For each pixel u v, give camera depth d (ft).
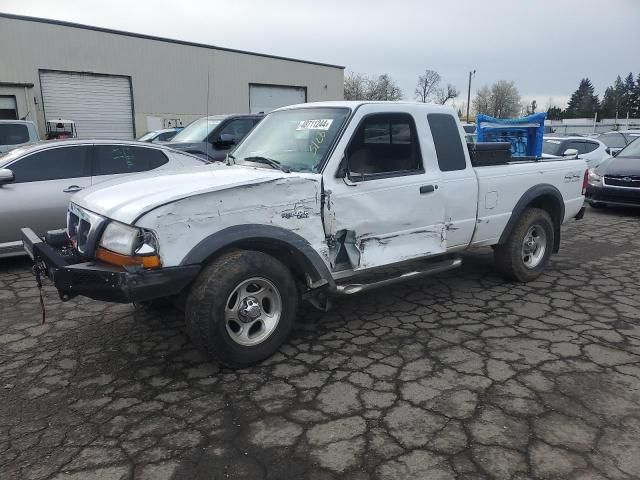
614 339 13.80
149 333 14.40
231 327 12.30
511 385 11.36
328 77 106.52
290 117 15.49
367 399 10.85
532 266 18.89
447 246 16.07
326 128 13.85
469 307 16.35
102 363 12.66
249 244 12.14
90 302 16.88
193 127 36.24
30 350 13.41
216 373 12.08
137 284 10.44
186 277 10.93
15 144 36.52
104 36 75.87
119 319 15.44
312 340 13.91
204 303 11.25
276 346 12.59
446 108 16.12
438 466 8.71
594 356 12.76
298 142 14.26
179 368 12.36
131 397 11.04
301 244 12.47
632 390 11.12
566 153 21.16
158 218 10.65
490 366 12.26
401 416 10.19
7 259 22.62
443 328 14.66
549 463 8.75
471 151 16.94
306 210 12.59
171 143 31.78
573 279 19.35
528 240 18.76
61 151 21.48
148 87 81.30
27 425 10.02
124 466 8.78
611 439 9.39
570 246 25.04
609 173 33.60
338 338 14.02
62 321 15.33
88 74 75.15
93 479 8.46
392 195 14.21
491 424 9.89
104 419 10.21
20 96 67.77
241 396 11.05
